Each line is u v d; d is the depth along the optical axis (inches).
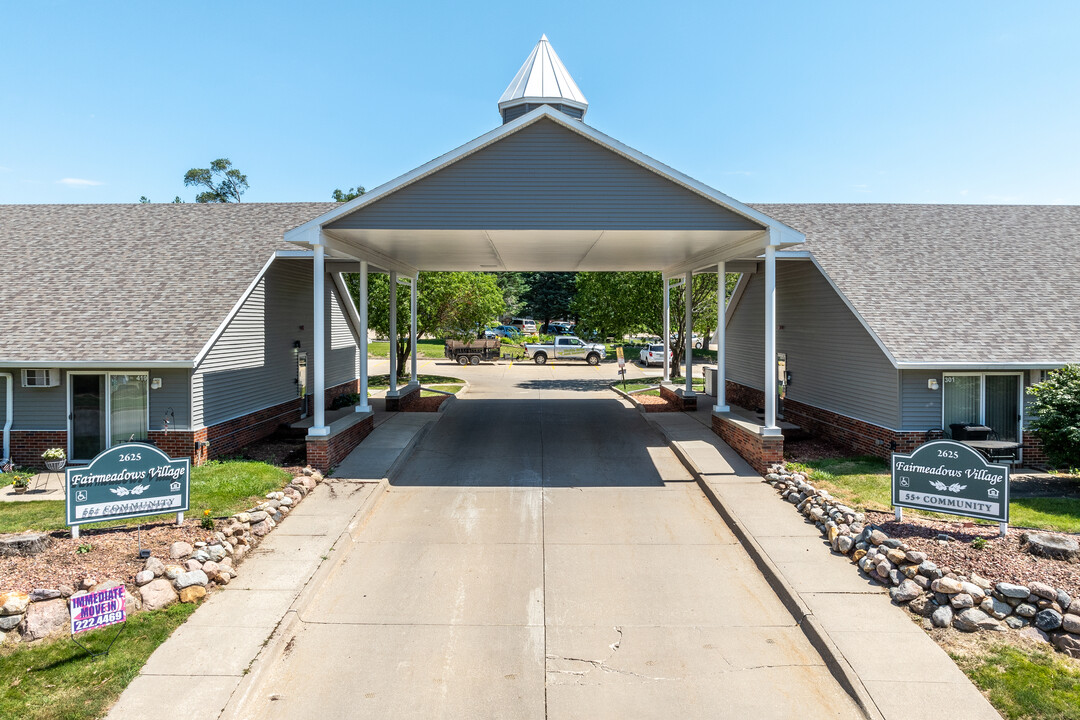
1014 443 537.3
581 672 267.7
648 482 534.0
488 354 1770.4
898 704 237.3
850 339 642.2
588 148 534.6
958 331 581.0
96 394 568.7
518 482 534.0
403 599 331.3
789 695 251.6
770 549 377.4
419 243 638.5
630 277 1231.5
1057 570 306.7
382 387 1152.2
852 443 639.8
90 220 781.9
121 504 365.1
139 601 303.9
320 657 278.8
